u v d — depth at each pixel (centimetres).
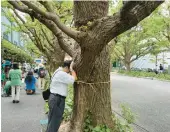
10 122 801
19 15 1235
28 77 1599
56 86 551
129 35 3081
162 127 776
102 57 559
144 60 5822
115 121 584
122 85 2322
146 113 983
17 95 1222
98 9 508
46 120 723
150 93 1678
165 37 2822
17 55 2795
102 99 564
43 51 1501
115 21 405
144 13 383
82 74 538
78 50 528
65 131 570
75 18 525
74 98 566
